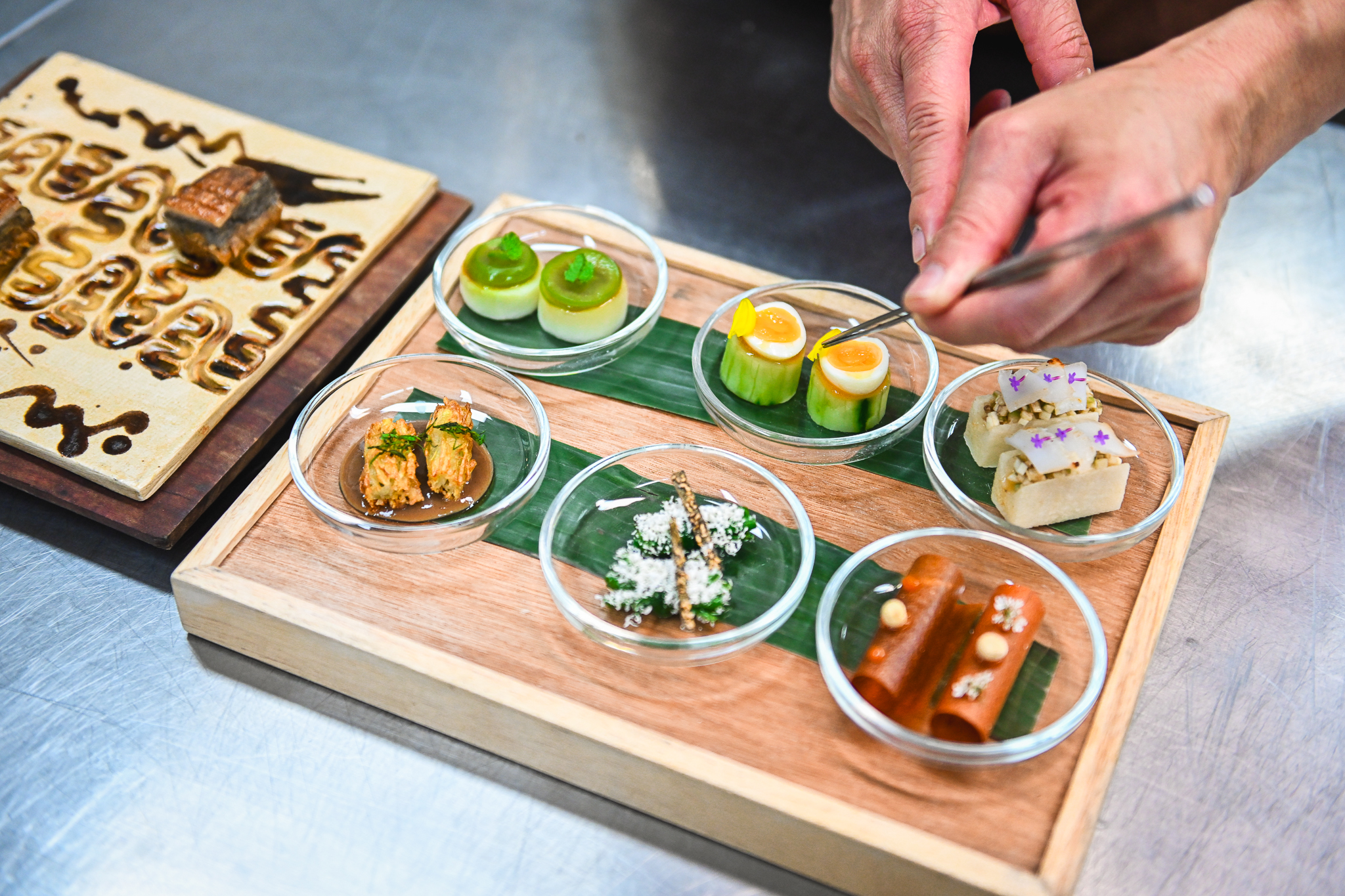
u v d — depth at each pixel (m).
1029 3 0.60
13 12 0.77
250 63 0.76
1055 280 0.48
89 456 0.57
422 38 0.78
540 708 0.52
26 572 0.57
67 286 0.63
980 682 0.52
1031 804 0.51
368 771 0.54
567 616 0.54
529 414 0.60
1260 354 0.66
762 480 0.58
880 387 0.59
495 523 0.56
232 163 0.68
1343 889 0.52
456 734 0.55
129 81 0.72
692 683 0.53
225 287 0.63
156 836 0.52
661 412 0.61
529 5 0.79
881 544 0.55
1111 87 0.50
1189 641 0.57
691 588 0.54
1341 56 0.52
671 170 0.72
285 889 0.51
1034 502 0.56
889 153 0.64
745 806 0.51
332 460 0.58
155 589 0.57
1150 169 0.48
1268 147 0.53
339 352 0.62
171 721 0.54
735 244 0.69
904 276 0.68
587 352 0.61
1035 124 0.50
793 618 0.55
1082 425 0.57
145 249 0.65
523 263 0.63
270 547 0.56
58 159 0.68
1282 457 0.62
